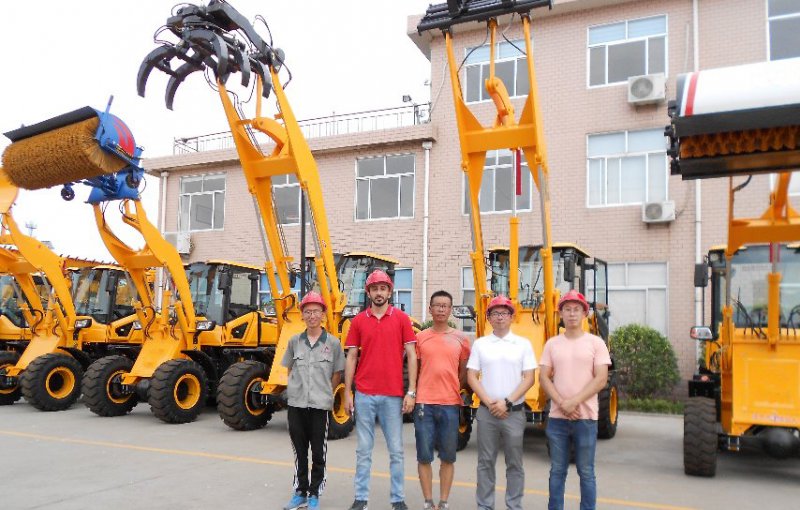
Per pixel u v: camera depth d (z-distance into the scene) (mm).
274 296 9039
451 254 15133
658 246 13312
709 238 12945
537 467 7188
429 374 5094
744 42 13062
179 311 10219
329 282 9016
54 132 8438
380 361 5156
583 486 4598
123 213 9781
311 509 5262
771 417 6293
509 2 6391
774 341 6520
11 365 11836
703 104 4230
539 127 6781
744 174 4855
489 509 4844
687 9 13578
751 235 6574
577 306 4730
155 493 5766
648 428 10086
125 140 8641
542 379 4742
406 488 6086
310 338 5480
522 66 14922
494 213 14766
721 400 7008
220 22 7801
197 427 9375
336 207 16562
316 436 5367
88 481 6168
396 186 16078
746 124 4184
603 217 13805
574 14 14508
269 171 8734
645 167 13656
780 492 6094
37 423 9648
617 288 13570
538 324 7715
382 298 5242
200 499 5594
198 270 11180
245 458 7234
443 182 15398
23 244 11023
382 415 5160
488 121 15023
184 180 18734
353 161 16500
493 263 9008
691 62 13430
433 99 15656
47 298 13062
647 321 13305
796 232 6414
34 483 6086
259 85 8508
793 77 4133
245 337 10906
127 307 13070
